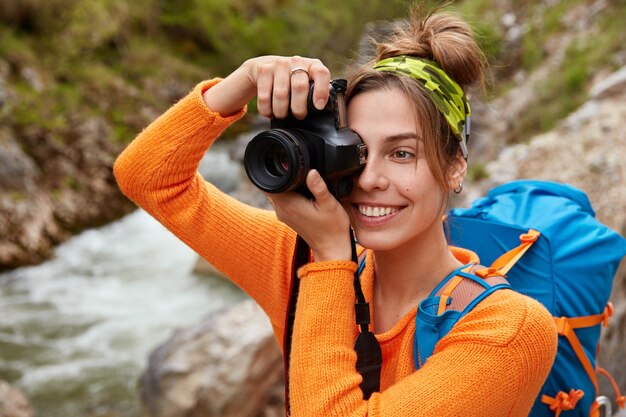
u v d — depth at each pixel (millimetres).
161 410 3613
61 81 10352
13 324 6062
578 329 1477
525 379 1030
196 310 6387
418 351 1129
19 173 8141
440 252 1209
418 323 1122
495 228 1507
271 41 15414
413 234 1130
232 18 15258
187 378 3594
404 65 1134
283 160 1077
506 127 6734
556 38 7773
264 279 1361
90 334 5914
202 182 1369
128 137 10305
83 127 9664
